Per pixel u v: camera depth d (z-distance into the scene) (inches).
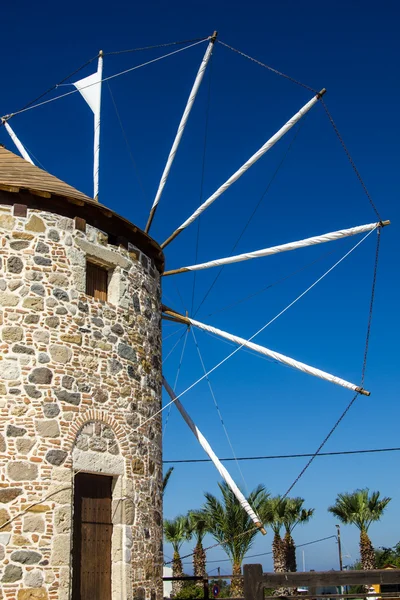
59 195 568.7
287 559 1455.5
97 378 565.9
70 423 534.3
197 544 1534.2
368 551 1441.9
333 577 454.0
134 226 628.7
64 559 498.0
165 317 733.9
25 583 478.6
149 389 626.8
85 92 862.5
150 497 593.6
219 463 687.7
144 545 569.9
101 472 547.2
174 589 1504.7
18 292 538.6
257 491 1424.7
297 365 669.3
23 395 518.0
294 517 1472.7
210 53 725.9
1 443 500.1
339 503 1498.5
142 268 653.9
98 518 546.6
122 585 534.3
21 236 551.8
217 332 717.3
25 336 531.8
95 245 597.0
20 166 652.1
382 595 472.7
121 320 605.6
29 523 492.1
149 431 612.1
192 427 706.2
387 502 1467.8
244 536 1366.9
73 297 565.0
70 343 553.0
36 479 504.4
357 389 624.4
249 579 460.8
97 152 831.7
